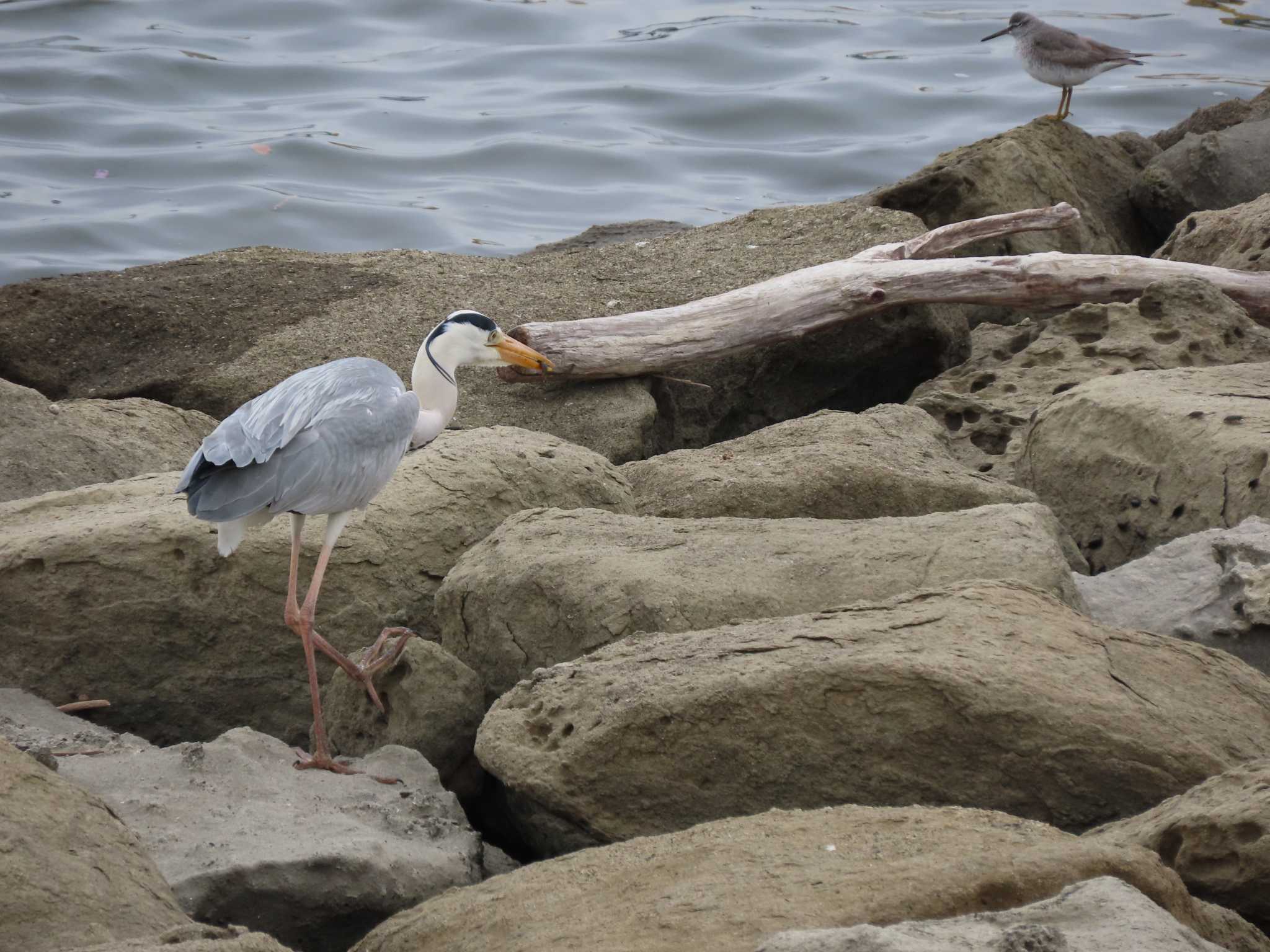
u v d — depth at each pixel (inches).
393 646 401.1
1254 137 894.4
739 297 685.9
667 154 1232.8
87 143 1218.0
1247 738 327.9
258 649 434.9
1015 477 554.6
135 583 431.8
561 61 1429.6
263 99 1332.4
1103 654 344.2
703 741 331.9
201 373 684.1
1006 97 1327.5
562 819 344.8
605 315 723.4
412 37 1491.1
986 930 225.6
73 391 696.4
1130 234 919.0
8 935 242.2
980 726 321.7
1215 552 422.3
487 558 425.1
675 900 255.0
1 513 469.7
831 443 541.0
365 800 353.4
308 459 390.0
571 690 352.8
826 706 328.8
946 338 727.1
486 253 1055.0
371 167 1189.7
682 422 703.1
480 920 270.5
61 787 275.0
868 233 777.6
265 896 304.8
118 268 1020.5
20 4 1502.2
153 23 1470.2
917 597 366.6
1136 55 1411.2
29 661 433.1
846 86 1359.5
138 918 255.0
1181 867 285.4
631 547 420.5
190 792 345.1
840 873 257.3
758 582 394.0
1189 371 542.9
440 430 491.2
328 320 721.0
